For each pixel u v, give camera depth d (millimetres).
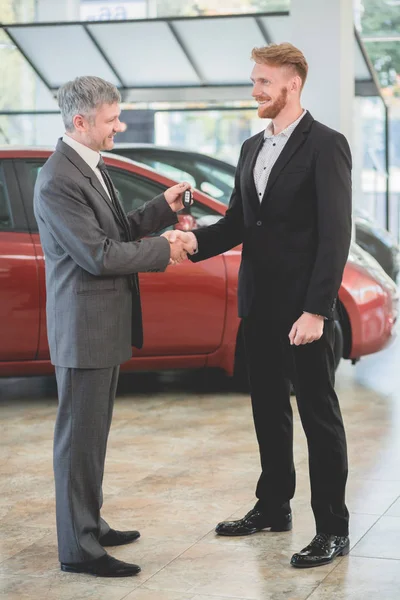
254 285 4035
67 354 3795
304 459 5480
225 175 8859
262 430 4250
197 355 6922
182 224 6648
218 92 13250
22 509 4734
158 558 4020
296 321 3904
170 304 6762
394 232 18641
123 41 12805
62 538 3877
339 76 9547
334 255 3814
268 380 4195
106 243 3734
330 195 3822
